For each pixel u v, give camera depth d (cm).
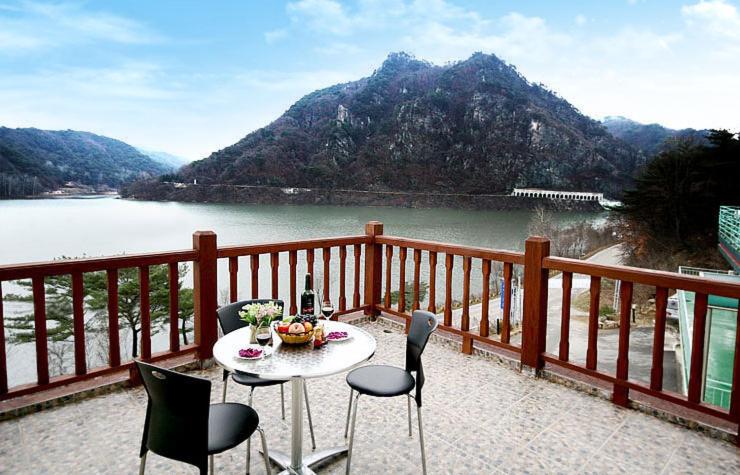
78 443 227
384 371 229
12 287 1870
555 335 1809
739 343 227
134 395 285
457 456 218
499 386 304
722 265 2470
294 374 167
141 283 300
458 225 5172
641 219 3012
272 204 7800
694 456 221
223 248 334
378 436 238
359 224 4962
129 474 201
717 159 2745
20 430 239
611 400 282
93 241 4312
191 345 331
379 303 464
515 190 7550
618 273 271
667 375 1313
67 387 281
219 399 282
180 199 8212
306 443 229
